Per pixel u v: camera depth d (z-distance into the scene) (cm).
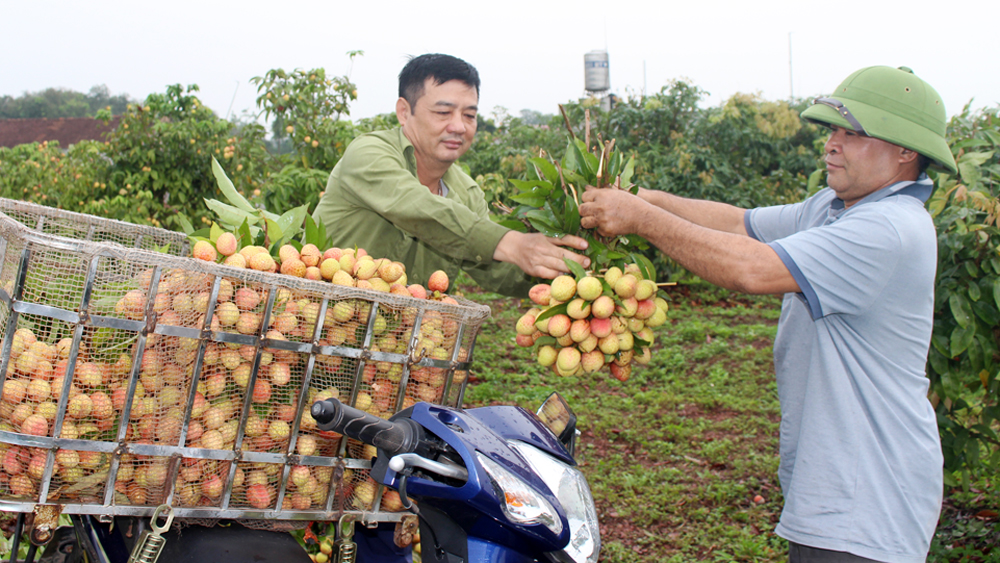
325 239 255
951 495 469
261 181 830
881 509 218
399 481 174
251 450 205
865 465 221
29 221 263
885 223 219
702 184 1166
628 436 594
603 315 232
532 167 270
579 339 235
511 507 174
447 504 179
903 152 230
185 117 844
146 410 187
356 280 231
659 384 749
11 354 177
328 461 211
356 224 309
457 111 302
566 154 267
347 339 213
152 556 188
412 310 220
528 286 315
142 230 283
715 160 1190
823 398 231
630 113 1259
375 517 222
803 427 235
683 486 509
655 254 1109
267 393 203
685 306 1106
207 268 188
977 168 394
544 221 251
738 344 886
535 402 668
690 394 708
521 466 183
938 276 359
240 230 232
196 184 829
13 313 171
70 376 176
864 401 225
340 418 173
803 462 231
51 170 1041
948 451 391
